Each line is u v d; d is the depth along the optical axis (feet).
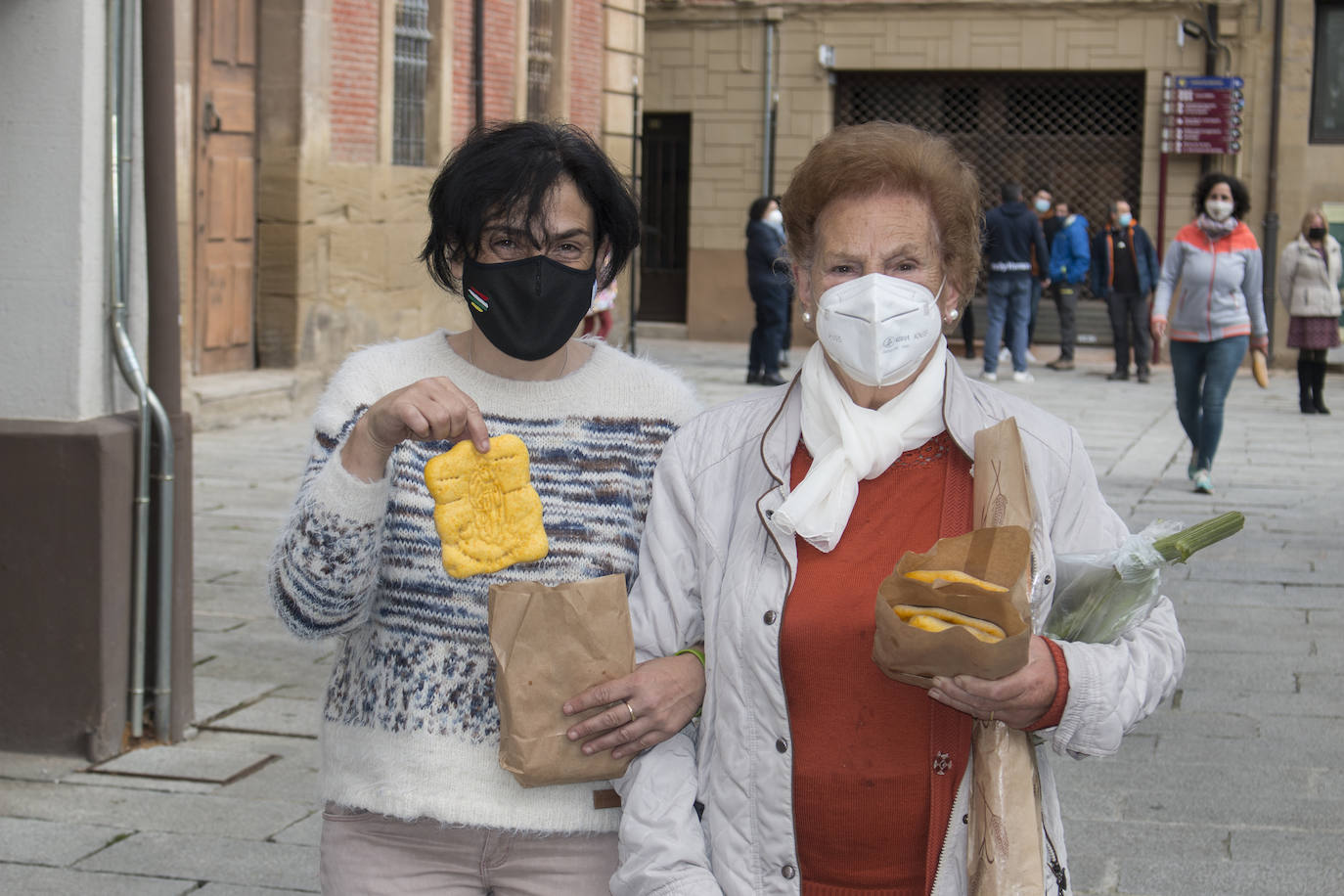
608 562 8.16
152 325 16.67
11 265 15.69
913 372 7.68
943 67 65.21
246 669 19.99
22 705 16.39
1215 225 32.22
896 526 7.61
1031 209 61.36
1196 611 23.70
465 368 8.37
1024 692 6.89
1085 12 63.31
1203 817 15.61
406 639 7.98
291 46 41.75
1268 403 50.83
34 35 15.34
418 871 8.08
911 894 7.43
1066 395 51.85
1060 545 7.55
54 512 15.98
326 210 43.29
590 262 8.20
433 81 48.55
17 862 14.16
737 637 7.57
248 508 29.99
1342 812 15.76
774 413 8.04
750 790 7.52
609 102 59.52
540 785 7.70
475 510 7.86
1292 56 60.70
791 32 66.59
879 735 7.41
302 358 42.80
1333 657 21.29
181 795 15.78
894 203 7.63
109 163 15.88
